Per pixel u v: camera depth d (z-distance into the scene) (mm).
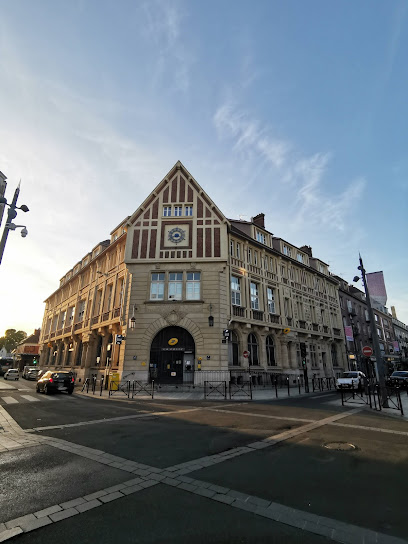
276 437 6918
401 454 5602
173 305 20125
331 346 34000
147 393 17344
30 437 6848
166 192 23344
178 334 19875
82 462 5156
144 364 19047
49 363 39281
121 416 9742
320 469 4828
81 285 32406
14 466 4957
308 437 6945
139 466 4957
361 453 5668
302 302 30031
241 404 13164
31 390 19406
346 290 41125
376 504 3627
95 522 3217
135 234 22234
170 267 21141
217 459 5332
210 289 20500
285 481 4340
